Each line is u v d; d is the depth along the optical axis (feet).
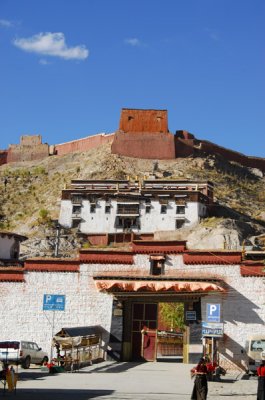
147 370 127.54
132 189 378.53
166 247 146.00
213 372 116.57
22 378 115.24
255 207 472.85
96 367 132.98
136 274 146.10
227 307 140.67
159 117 520.42
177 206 364.79
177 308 194.49
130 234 363.97
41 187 534.78
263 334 138.10
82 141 574.97
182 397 92.73
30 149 597.11
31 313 147.74
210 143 553.23
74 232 370.53
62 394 93.97
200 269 143.84
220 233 332.80
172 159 514.68
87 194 376.27
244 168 563.89
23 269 149.69
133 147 516.73
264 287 140.77
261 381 84.99
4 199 522.06
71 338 131.03
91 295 146.51
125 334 144.36
